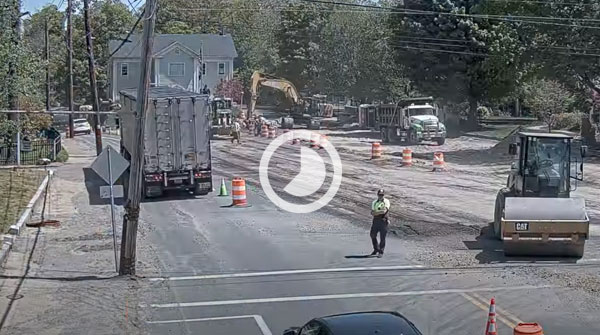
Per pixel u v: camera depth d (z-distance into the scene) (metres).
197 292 17.20
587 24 49.09
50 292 17.33
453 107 73.81
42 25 99.12
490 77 69.75
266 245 22.41
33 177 39.03
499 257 20.48
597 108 56.34
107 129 86.94
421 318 14.93
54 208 30.12
